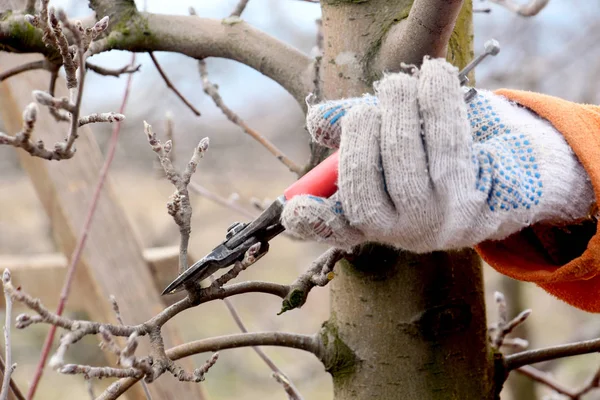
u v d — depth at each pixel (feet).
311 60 5.33
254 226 3.70
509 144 3.96
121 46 5.55
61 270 9.13
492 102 4.25
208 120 19.54
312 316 21.80
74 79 3.69
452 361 4.93
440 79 3.43
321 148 5.13
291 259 25.50
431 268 4.86
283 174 20.99
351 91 4.81
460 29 5.07
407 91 3.45
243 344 4.80
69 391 17.93
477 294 5.07
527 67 13.57
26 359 18.12
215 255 3.70
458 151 3.46
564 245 4.48
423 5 4.11
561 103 4.19
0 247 19.25
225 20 5.59
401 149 3.39
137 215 19.27
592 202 4.07
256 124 20.24
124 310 8.57
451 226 3.55
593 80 13.85
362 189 3.41
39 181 8.82
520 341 6.63
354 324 4.99
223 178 19.62
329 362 5.03
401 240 3.67
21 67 5.45
